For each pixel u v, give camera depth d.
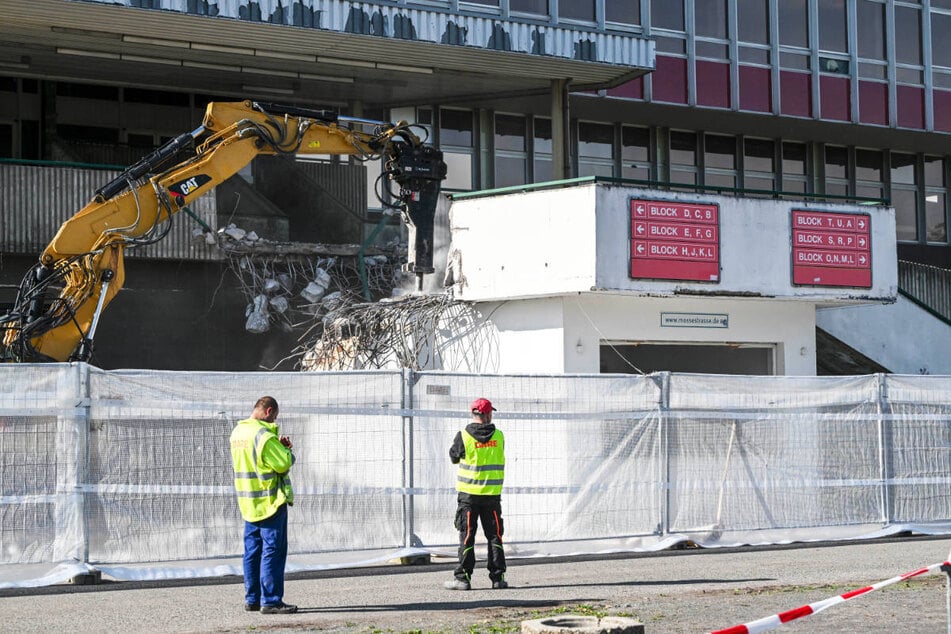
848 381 15.35
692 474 14.41
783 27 31.39
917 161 36.09
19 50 24.55
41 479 11.54
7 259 22.38
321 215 26.05
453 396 13.33
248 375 12.41
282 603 10.12
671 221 20.38
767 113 31.00
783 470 14.88
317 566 12.52
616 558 13.65
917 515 15.64
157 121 28.48
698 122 32.09
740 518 14.63
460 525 11.46
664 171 32.84
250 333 23.69
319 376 12.72
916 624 9.50
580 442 13.84
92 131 27.91
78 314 17.22
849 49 32.06
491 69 26.20
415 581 11.97
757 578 12.08
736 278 20.86
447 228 22.33
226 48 24.36
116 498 11.80
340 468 12.75
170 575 11.90
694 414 14.47
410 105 29.94
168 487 12.01
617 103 29.62
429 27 23.97
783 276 21.27
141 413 11.95
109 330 22.95
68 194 22.55
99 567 11.64
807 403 15.09
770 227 21.20
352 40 23.75
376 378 12.98
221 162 18.23
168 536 11.98
